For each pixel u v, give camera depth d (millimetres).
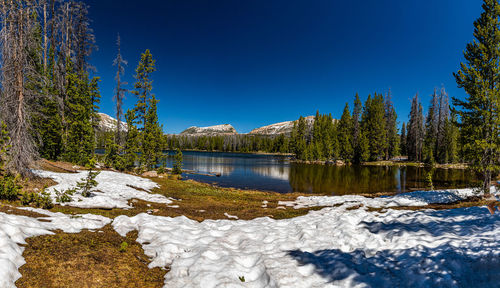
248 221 10586
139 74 34125
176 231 7820
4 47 11062
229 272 5074
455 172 41062
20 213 7047
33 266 4523
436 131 59531
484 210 8273
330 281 4871
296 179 34844
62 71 24938
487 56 16234
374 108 65500
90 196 12305
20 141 11609
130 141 29938
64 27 25750
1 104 11250
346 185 29422
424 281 4449
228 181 32688
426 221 7945
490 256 4605
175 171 34125
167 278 5070
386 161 64188
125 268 5246
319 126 85625
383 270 5078
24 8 11531
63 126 24266
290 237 7812
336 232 7855
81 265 4930
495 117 15969
